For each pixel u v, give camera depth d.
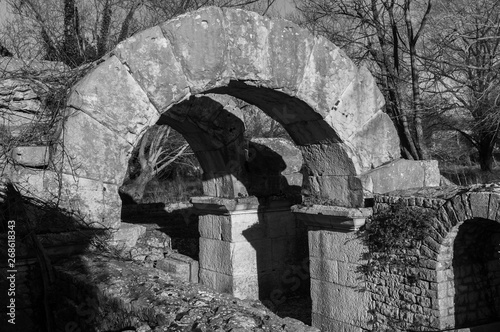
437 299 5.47
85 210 5.30
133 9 12.23
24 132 5.52
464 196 5.19
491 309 5.84
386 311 6.00
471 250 5.74
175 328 3.45
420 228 5.59
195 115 8.06
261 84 6.08
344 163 6.55
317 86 6.34
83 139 5.27
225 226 8.59
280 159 8.96
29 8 11.27
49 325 4.94
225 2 13.26
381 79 11.61
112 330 4.19
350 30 12.32
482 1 12.02
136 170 20.19
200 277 9.06
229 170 8.52
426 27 12.23
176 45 5.64
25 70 6.33
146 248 9.02
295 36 6.22
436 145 17.69
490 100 12.34
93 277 4.59
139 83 5.48
